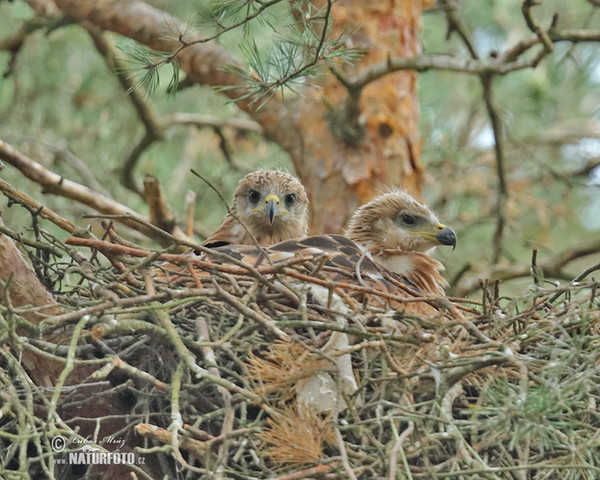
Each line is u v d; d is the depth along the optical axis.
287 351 9.36
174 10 16.91
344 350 9.23
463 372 9.17
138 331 9.65
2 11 19.20
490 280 15.79
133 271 10.23
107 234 10.65
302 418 9.09
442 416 8.99
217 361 9.87
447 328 9.83
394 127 15.55
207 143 19.27
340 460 8.73
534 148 19.64
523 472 8.88
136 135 19.02
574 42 14.11
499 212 16.70
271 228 15.19
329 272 11.31
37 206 10.67
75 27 18.98
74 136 18.84
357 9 15.52
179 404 9.55
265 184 15.25
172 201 18.66
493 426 8.83
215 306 9.99
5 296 8.96
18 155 12.98
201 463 9.51
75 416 9.87
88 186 17.16
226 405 9.00
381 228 13.92
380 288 11.21
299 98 15.51
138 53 12.41
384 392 9.41
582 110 21.52
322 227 15.34
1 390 8.94
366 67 15.44
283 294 9.98
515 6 19.97
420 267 13.52
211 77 15.27
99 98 19.09
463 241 20.03
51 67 19.02
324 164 15.38
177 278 10.62
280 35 13.41
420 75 20.02
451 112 20.25
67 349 9.55
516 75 19.78
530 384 9.41
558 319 10.04
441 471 9.00
